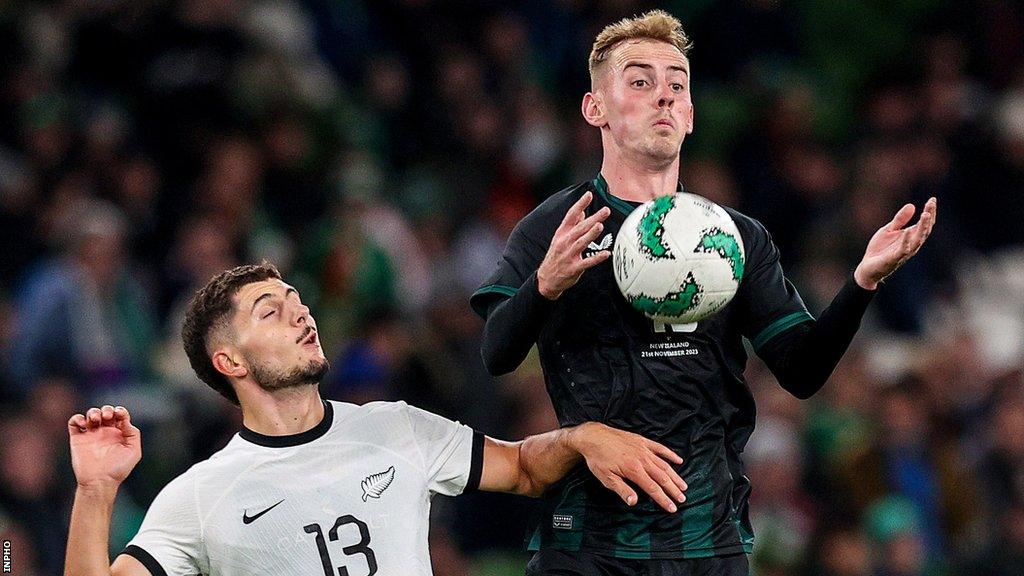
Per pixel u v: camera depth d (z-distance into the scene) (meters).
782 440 41.09
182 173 46.50
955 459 44.09
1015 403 44.88
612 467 19.38
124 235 43.97
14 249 43.00
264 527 20.48
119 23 47.91
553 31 55.47
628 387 19.77
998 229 55.91
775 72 55.25
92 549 19.89
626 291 19.12
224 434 36.84
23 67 47.44
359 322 41.44
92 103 47.47
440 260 47.75
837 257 49.75
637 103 20.02
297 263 44.75
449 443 21.41
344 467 20.86
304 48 51.66
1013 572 40.62
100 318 39.09
